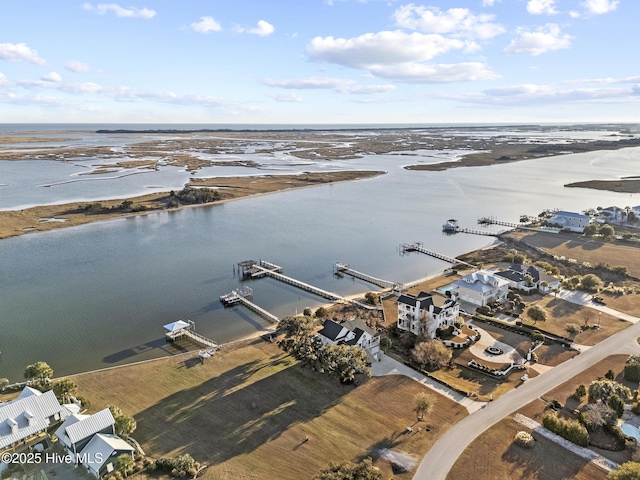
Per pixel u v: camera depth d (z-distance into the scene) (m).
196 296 116.31
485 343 89.69
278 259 147.00
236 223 192.50
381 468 56.62
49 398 64.69
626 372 76.56
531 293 115.19
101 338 94.00
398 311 98.31
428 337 90.19
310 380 77.00
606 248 151.12
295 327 84.44
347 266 136.12
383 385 75.81
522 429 63.84
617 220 184.62
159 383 76.12
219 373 79.25
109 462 55.91
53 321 101.25
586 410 66.44
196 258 146.62
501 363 81.94
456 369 81.69
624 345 87.94
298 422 65.94
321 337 88.50
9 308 107.69
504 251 151.88
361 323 91.44
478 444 60.91
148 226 185.75
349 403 70.69
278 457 58.84
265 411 68.44
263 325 101.12
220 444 61.38
